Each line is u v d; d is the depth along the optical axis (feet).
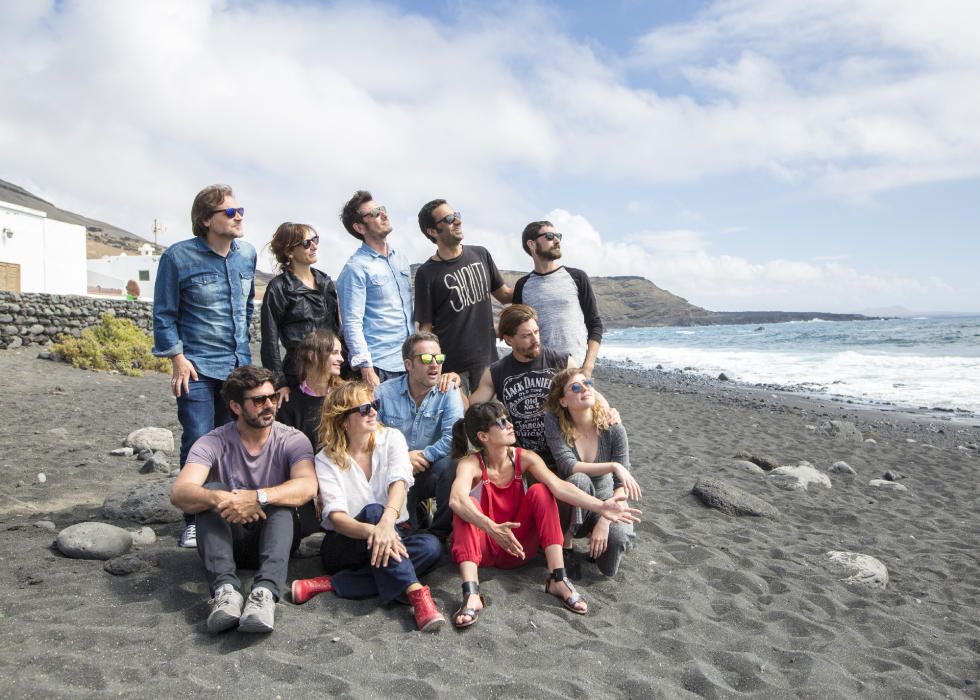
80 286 100.22
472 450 13.07
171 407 35.99
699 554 15.10
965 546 17.33
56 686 8.60
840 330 195.93
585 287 17.89
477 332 17.04
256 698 8.58
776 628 11.76
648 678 9.73
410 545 12.15
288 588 12.12
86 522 14.46
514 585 12.64
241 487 12.38
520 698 8.93
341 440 12.46
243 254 15.17
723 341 174.19
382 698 8.77
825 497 21.80
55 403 35.14
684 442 31.48
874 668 10.61
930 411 45.68
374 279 15.90
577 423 13.93
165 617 10.70
